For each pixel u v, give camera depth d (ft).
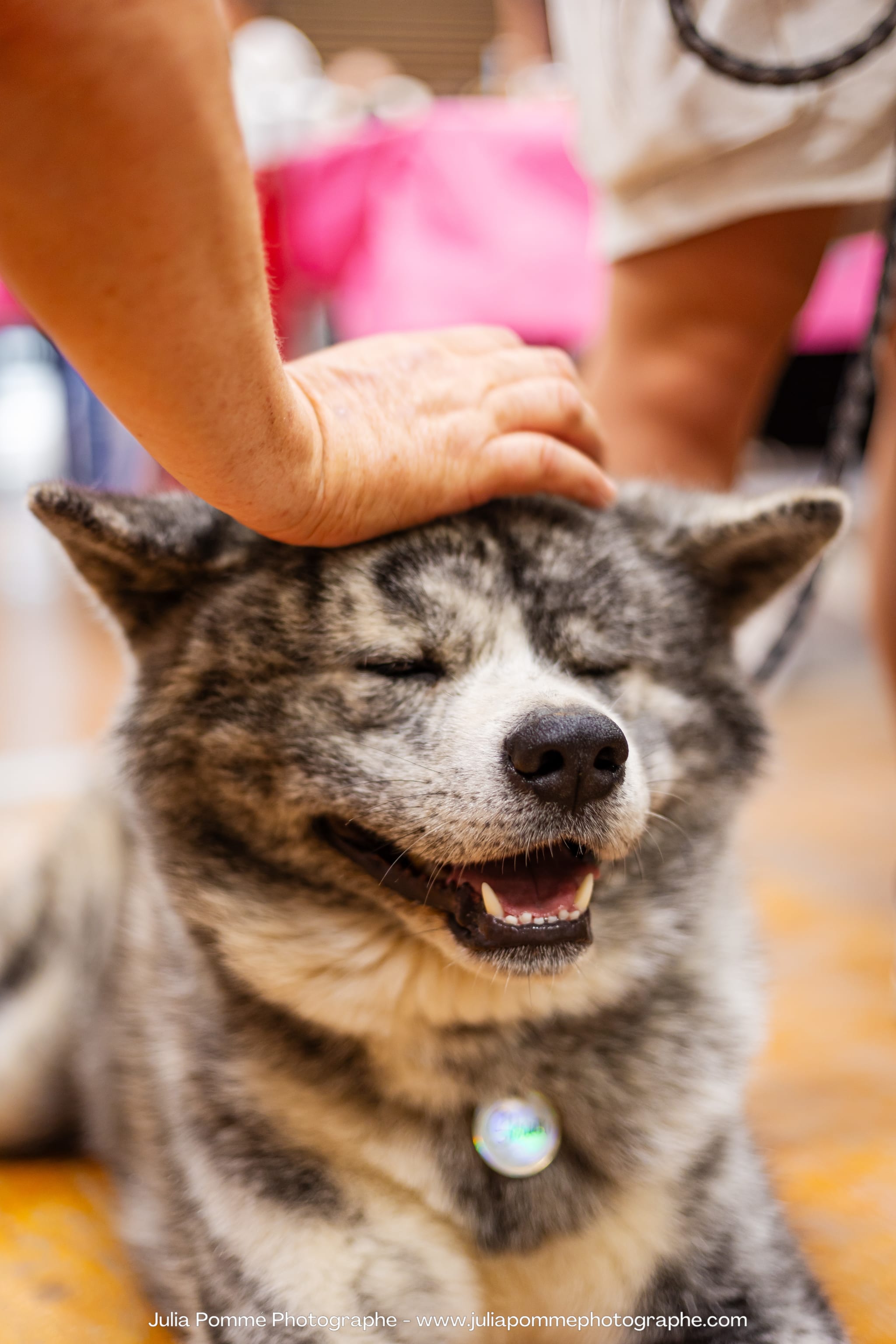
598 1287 2.37
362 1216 2.31
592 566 2.54
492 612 2.46
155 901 2.68
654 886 2.51
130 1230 2.57
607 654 2.50
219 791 2.47
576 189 5.12
